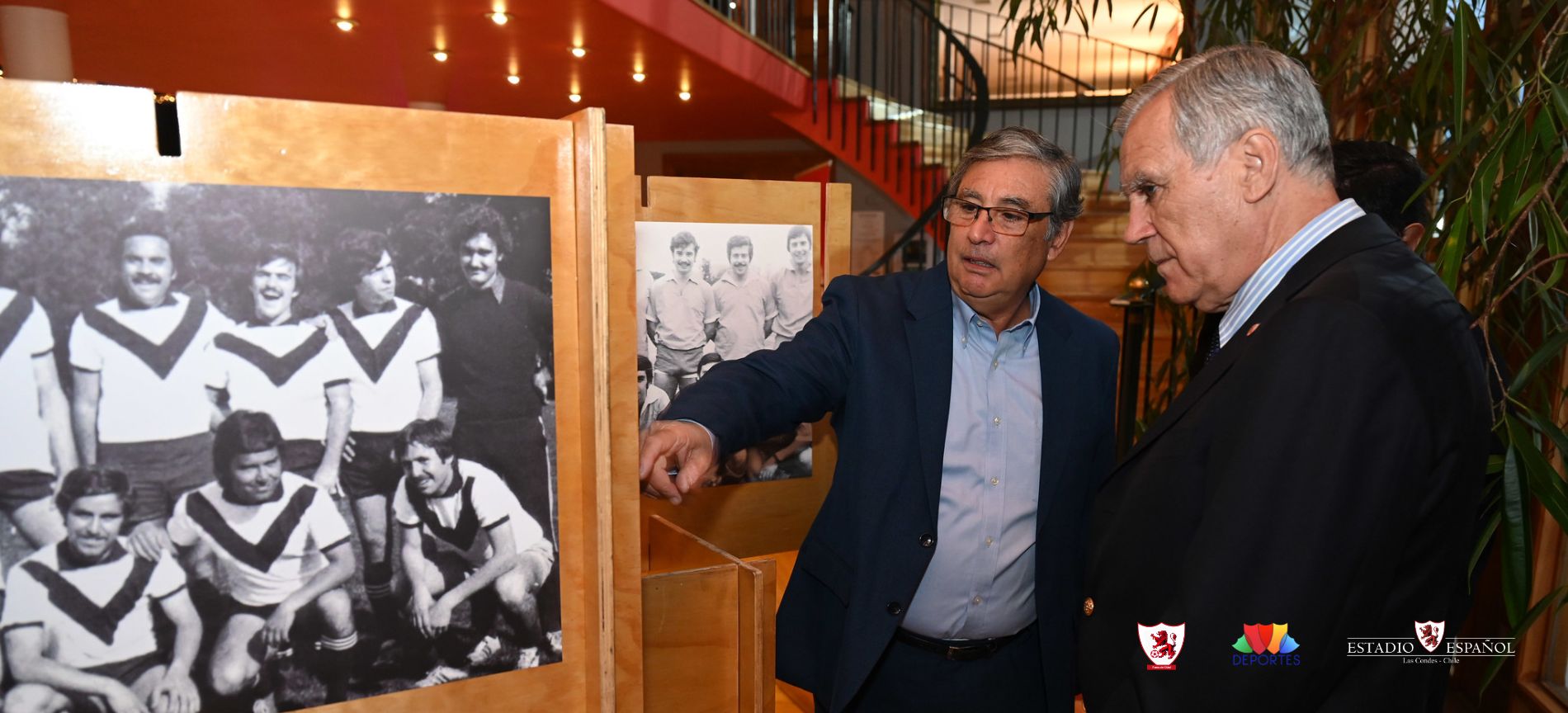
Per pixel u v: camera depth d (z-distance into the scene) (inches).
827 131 304.5
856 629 49.5
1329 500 26.9
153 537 22.2
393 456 25.2
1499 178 55.3
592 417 27.9
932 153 312.0
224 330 22.7
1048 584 52.6
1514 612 40.7
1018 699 55.2
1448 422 28.3
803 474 62.4
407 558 25.7
